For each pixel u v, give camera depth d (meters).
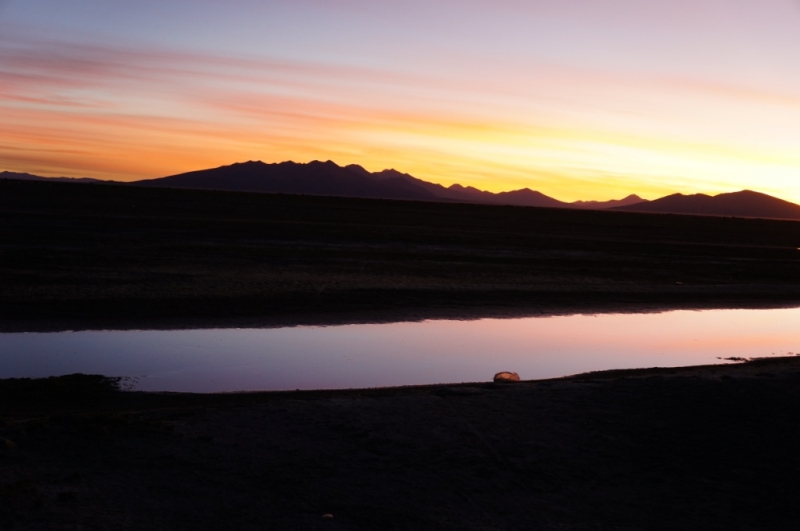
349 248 35.47
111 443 7.07
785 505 6.12
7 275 20.22
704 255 43.44
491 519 5.73
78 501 5.73
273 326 16.05
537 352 14.57
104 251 27.67
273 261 27.23
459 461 6.91
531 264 31.11
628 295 23.48
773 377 10.22
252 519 5.57
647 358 14.40
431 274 25.73
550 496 6.21
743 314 21.44
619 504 6.08
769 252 49.91
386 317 17.73
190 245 31.98
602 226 80.75
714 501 6.18
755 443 7.55
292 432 7.60
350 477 6.46
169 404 9.67
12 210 49.88
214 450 7.00
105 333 14.59
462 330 16.70
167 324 15.64
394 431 7.70
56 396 9.91
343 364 12.77
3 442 6.79
